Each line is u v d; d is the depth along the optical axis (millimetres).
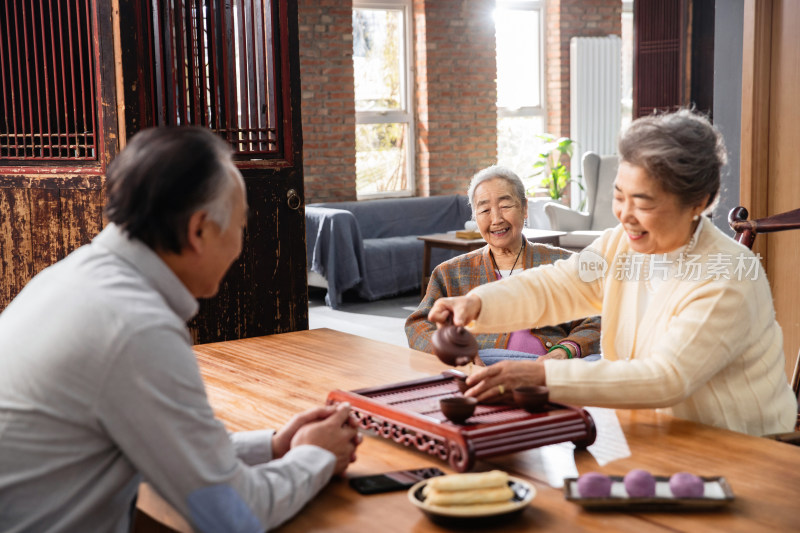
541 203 8781
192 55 3795
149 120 3697
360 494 1348
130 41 3580
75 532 1186
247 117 4016
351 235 7105
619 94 10398
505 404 1588
